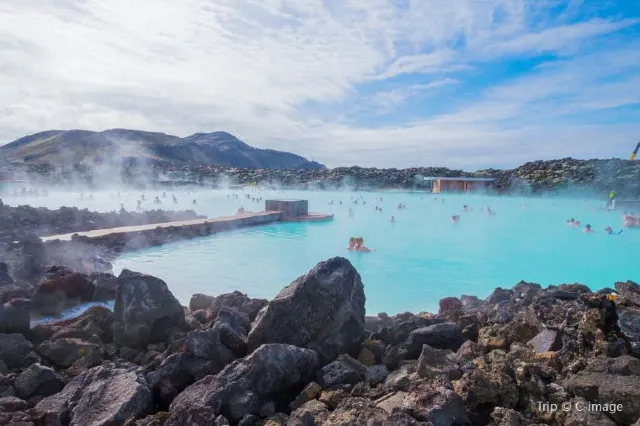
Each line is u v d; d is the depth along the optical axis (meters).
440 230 22.83
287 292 6.05
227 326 5.90
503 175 53.53
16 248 12.46
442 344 5.80
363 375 5.23
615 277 13.69
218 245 17.95
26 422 3.93
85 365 5.70
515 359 4.97
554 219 27.14
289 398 4.98
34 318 8.09
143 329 6.43
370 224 24.97
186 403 4.35
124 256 15.50
